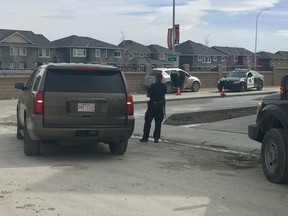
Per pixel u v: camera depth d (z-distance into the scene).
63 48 82.00
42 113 7.93
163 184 6.59
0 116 16.55
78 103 8.06
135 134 12.26
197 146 10.35
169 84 30.34
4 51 73.06
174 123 14.38
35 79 8.86
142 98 25.14
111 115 8.23
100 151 9.39
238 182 6.82
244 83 32.41
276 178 6.67
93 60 83.50
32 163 7.95
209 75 38.16
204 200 5.79
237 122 13.70
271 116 6.97
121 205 5.50
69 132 7.99
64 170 7.42
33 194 5.93
